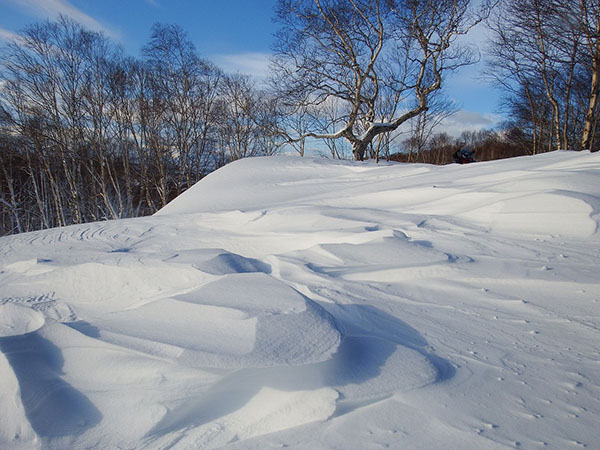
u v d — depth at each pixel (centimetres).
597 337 263
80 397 195
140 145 2519
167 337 218
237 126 2889
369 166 1288
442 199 667
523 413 187
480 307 318
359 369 218
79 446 171
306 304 249
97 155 2367
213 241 644
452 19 1722
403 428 176
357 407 191
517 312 306
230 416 187
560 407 191
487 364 234
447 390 205
